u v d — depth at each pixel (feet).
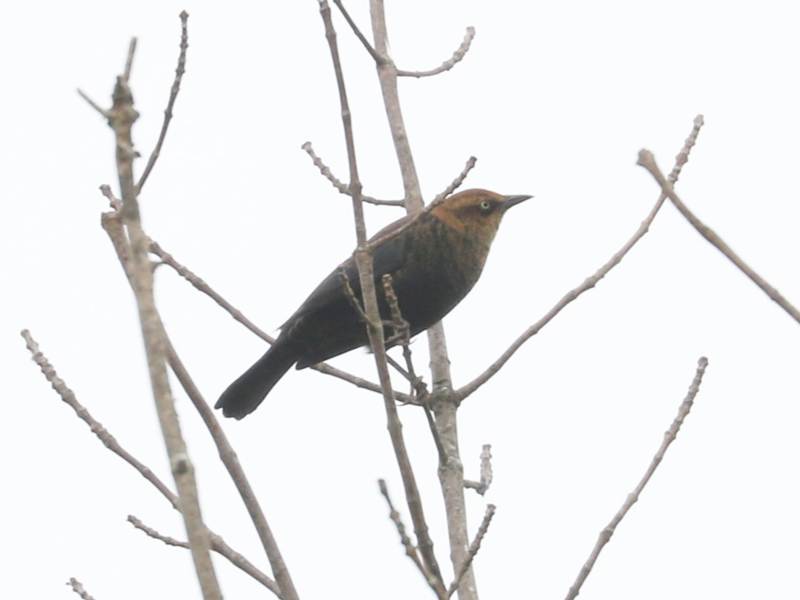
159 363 16.94
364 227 24.93
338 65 25.16
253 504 24.58
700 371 28.32
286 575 24.20
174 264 33.78
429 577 22.20
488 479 34.55
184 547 26.86
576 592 26.08
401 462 23.77
